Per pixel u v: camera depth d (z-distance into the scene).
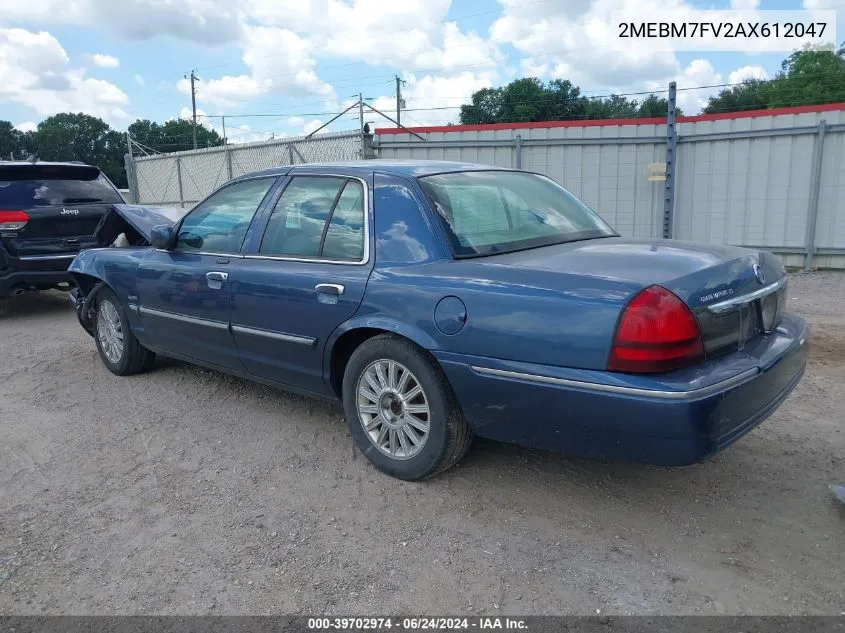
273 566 3.00
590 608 2.67
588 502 3.47
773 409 3.24
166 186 17.97
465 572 2.92
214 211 4.72
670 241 3.76
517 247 3.59
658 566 2.93
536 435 3.14
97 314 5.88
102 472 3.97
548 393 2.98
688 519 3.29
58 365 6.25
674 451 2.78
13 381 5.80
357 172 3.94
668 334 2.74
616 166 12.00
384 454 3.75
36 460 4.16
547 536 3.17
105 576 2.96
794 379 3.51
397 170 3.84
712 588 2.78
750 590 2.76
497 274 3.19
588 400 2.87
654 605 2.68
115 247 5.97
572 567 2.93
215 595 2.81
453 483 3.68
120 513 3.49
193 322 4.71
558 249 3.54
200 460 4.09
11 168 8.19
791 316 3.82
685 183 11.76
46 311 9.13
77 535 3.29
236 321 4.36
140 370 5.75
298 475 3.86
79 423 4.75
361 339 3.81
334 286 3.71
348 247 3.80
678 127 11.67
